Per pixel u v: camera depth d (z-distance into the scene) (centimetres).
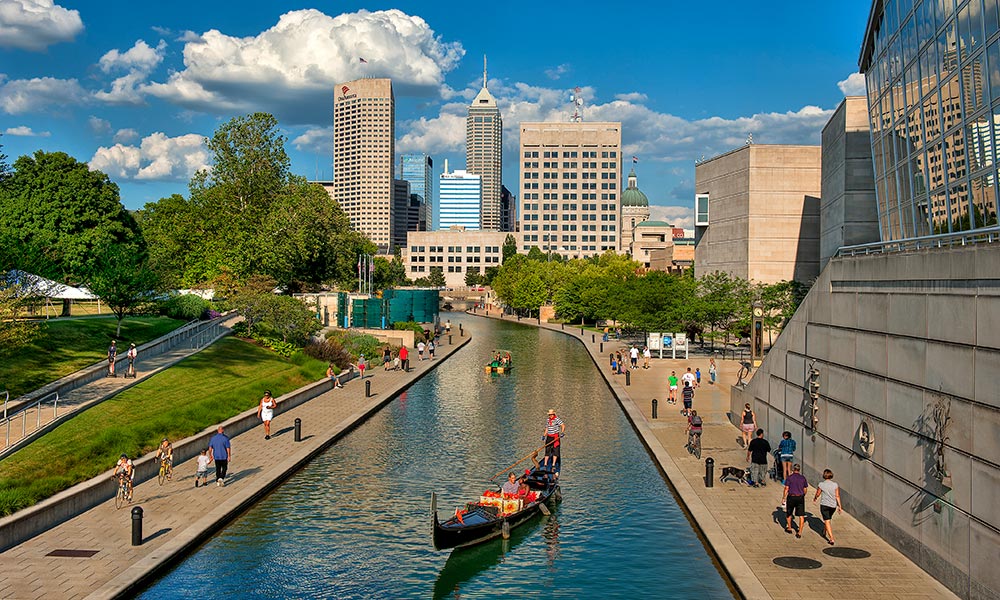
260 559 2544
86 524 2662
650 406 5200
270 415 4216
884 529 2425
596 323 14450
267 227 9225
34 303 4841
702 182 11225
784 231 9819
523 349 10100
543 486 3155
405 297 11488
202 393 4706
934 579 2106
